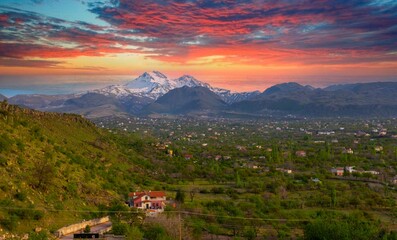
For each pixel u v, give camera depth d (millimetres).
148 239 105750
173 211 140125
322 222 119250
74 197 117875
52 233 90875
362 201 173875
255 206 161000
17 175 105625
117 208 122000
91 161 176500
